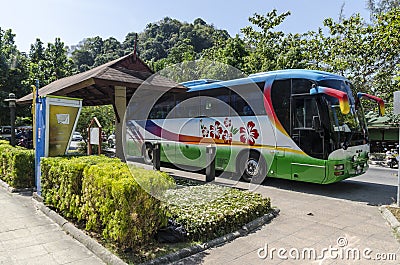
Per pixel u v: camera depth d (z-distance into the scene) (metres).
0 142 11.16
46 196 5.86
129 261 3.62
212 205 5.30
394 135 19.55
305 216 5.67
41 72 24.64
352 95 7.96
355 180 9.79
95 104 15.21
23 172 7.55
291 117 7.81
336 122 7.21
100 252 3.91
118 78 7.79
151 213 4.06
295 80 7.79
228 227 4.72
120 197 3.77
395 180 9.91
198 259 3.87
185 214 4.77
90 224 4.46
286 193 7.66
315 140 7.30
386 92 16.00
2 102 19.41
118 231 3.80
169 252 3.89
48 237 4.56
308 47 18.39
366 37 16.27
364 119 8.27
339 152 7.14
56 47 27.27
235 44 21.97
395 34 13.55
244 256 3.98
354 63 16.50
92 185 4.45
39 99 6.84
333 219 5.51
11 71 20.92
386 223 5.29
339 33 17.12
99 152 9.59
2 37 22.80
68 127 6.98
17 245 4.25
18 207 6.12
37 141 6.87
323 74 7.56
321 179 7.25
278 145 8.09
